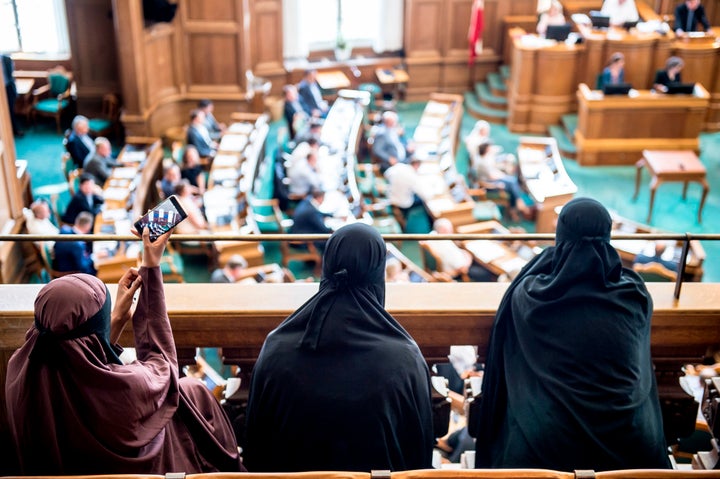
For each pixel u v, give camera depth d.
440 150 14.18
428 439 2.73
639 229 11.01
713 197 14.47
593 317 2.78
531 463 2.85
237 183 12.09
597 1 18.81
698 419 5.24
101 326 2.24
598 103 15.29
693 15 16.64
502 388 3.05
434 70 19.41
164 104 15.80
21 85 16.19
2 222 9.08
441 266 10.38
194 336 3.21
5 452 3.21
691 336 3.29
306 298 3.25
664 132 15.68
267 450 2.69
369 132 15.79
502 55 19.39
